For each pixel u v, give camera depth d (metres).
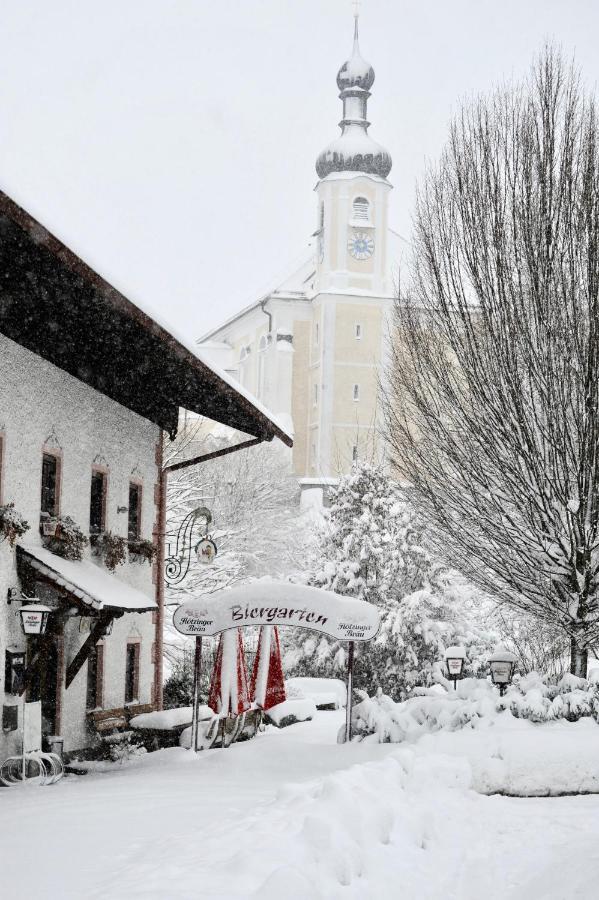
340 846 7.05
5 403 15.16
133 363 19.98
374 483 35.31
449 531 18.61
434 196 19.56
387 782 10.25
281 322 93.00
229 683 18.25
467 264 18.59
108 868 7.10
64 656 17.08
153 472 22.08
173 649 33.25
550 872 8.16
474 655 27.70
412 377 19.44
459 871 8.20
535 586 17.77
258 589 17.31
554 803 12.32
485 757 12.95
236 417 21.64
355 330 89.69
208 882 6.15
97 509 19.16
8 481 15.28
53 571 15.22
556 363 17.17
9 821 9.37
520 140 18.62
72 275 15.17
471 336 18.19
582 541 17.11
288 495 66.94
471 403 17.98
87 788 12.95
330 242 90.69
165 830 8.77
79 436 18.02
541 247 17.72
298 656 34.06
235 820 8.53
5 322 15.04
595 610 17.50
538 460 17.20
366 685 33.38
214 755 16.12
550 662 22.67
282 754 15.62
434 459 18.83
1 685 14.53
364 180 90.81
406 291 20.28
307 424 92.31
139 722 19.30
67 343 17.36
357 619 16.77
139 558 20.91
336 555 34.94
